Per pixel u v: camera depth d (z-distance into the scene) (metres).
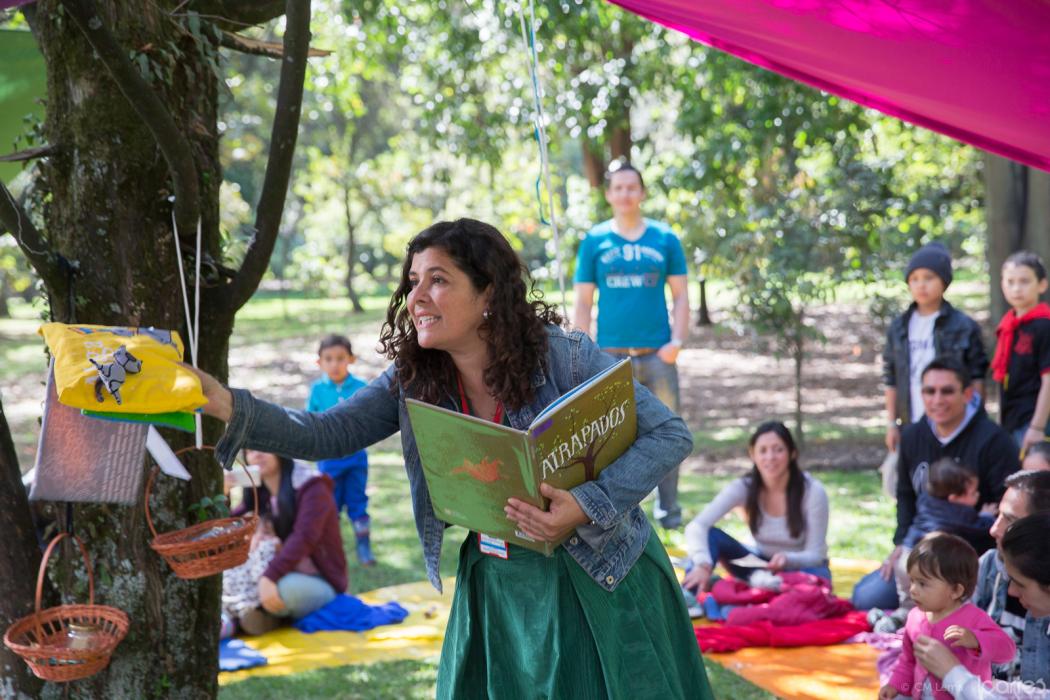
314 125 21.55
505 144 11.80
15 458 3.21
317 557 5.59
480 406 2.67
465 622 2.77
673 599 2.80
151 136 3.19
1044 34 2.69
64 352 2.34
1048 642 3.44
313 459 2.65
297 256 25.41
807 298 9.10
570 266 11.30
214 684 3.46
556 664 2.62
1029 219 10.32
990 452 5.18
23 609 3.17
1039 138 3.50
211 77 3.36
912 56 3.05
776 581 5.46
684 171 10.12
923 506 5.25
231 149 19.95
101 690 3.24
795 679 4.68
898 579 5.24
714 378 15.07
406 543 7.31
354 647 5.25
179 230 3.13
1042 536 3.30
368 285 30.47
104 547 3.24
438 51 11.11
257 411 2.52
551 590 2.63
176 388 2.32
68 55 3.16
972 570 3.67
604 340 6.82
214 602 3.44
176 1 3.26
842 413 12.17
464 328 2.52
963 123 3.65
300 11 2.87
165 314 3.24
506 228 14.78
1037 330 6.15
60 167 3.21
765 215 9.22
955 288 23.94
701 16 3.33
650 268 6.71
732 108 10.34
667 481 7.11
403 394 2.67
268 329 22.58
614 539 2.63
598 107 10.38
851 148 9.77
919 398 6.32
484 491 2.49
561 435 2.40
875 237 9.26
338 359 6.99
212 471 3.42
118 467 2.61
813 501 5.70
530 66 3.03
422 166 15.95
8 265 18.09
